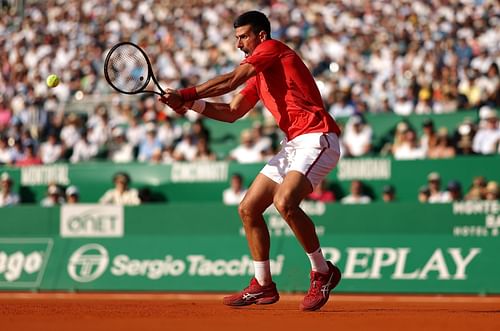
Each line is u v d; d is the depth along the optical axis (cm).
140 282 2838
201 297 2662
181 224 2872
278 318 1434
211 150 3619
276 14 5472
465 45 4509
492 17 4975
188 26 5475
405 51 4756
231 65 4666
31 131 4172
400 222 2730
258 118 3672
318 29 5075
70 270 2903
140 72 1658
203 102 1614
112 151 3866
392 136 3481
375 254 2716
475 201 2678
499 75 3897
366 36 4978
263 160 3425
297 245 2753
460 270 2647
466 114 3428
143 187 3384
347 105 3747
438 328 1277
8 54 5253
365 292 2684
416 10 5319
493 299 2514
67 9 5872
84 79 4719
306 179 1531
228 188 3309
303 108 1558
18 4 5753
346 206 2764
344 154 3388
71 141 3959
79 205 2945
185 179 3356
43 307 1755
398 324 1336
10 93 4641
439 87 3909
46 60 5038
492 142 3328
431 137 3328
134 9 5850
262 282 1653
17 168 3491
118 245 2898
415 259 2686
